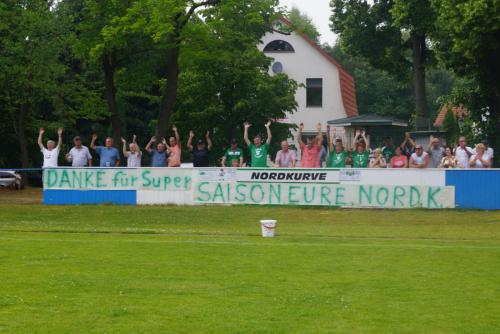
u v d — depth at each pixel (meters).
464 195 25.98
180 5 35.06
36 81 45.69
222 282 12.38
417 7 41.75
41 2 47.62
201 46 38.34
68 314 10.21
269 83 50.31
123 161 39.94
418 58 48.59
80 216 24.56
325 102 66.19
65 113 49.44
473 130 42.66
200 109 48.97
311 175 26.92
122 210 26.28
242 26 39.66
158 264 14.09
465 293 11.62
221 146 49.12
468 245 17.38
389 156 30.89
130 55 39.62
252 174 27.50
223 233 19.86
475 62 39.97
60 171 29.03
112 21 35.66
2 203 29.53
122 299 11.10
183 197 28.19
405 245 17.19
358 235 19.72
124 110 55.50
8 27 44.12
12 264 14.00
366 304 10.88
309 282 12.43
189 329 9.50
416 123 47.75
